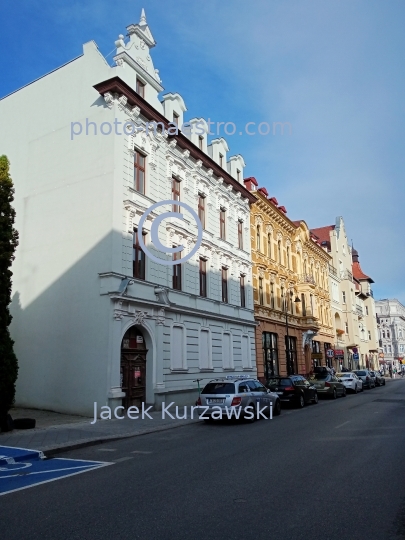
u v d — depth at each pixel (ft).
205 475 25.32
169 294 68.64
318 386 90.22
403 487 22.13
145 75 69.31
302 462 28.09
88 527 17.33
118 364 55.98
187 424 50.60
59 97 69.46
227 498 20.68
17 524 17.92
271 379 72.28
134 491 22.36
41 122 70.49
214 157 90.58
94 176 62.34
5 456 31.30
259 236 109.50
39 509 19.84
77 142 65.51
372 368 234.99
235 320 88.28
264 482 23.41
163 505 19.86
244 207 100.99
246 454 31.30
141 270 63.31
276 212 117.80
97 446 37.47
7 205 47.06
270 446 34.35
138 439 40.91
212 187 86.94
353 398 89.10
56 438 39.14
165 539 15.87
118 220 59.62
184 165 77.36
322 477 24.25
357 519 17.65
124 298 57.31
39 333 62.28
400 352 375.86
